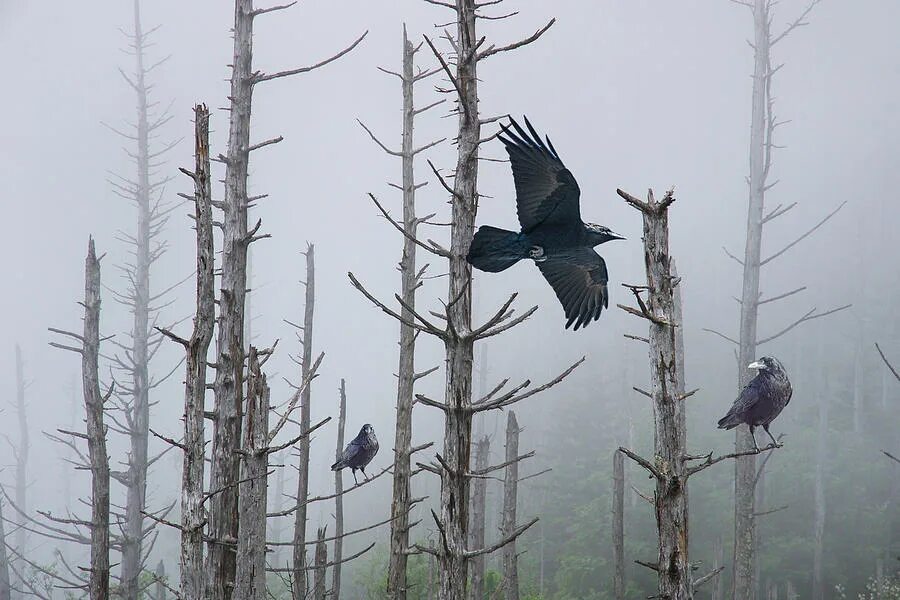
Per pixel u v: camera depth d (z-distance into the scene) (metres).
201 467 8.67
